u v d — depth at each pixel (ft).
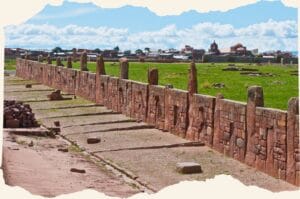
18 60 303.48
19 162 77.92
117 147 98.53
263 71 273.95
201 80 218.59
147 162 86.63
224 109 92.32
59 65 230.27
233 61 416.87
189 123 106.52
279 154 75.97
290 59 367.66
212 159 88.79
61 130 118.62
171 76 242.37
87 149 97.81
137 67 309.22
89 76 175.94
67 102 171.53
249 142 84.07
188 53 472.44
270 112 77.92
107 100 156.76
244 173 79.20
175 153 93.76
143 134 113.19
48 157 87.04
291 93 168.04
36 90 215.72
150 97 124.77
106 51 438.81
